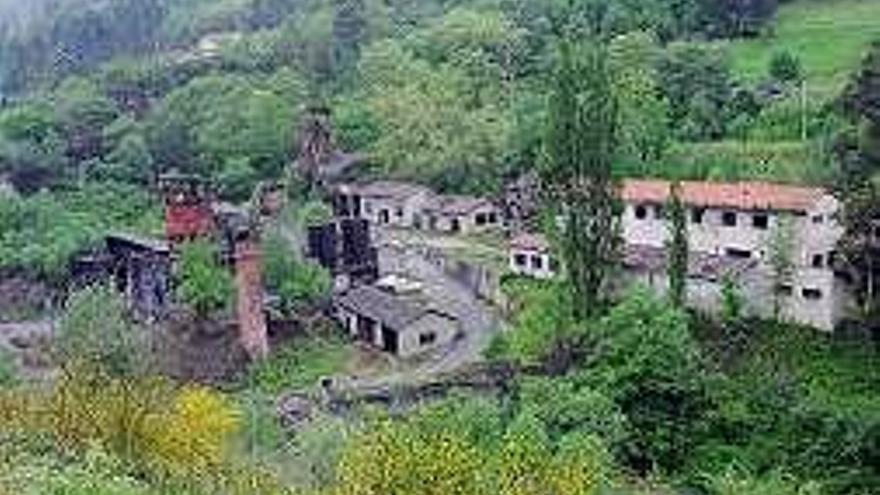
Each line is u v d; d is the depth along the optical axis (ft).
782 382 267.80
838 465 246.27
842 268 295.48
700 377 263.70
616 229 297.74
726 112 415.85
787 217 306.35
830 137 365.40
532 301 326.65
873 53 313.94
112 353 301.43
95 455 134.72
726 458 250.16
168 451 154.61
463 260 381.81
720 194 325.83
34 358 345.72
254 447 217.36
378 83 513.04
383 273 390.21
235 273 347.36
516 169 437.99
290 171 476.95
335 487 143.43
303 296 366.22
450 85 482.69
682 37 487.20
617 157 326.03
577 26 497.87
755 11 488.85
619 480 241.35
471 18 534.37
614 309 279.08
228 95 533.96
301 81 551.18
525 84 489.67
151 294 385.29
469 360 320.91
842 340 291.17
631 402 259.39
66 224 446.19
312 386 318.45
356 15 597.52
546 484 150.82
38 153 514.27
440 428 194.80
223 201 471.21
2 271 426.92
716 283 307.17
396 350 335.88
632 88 397.60
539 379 266.98
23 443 142.00
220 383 329.31
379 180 462.19
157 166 514.68
